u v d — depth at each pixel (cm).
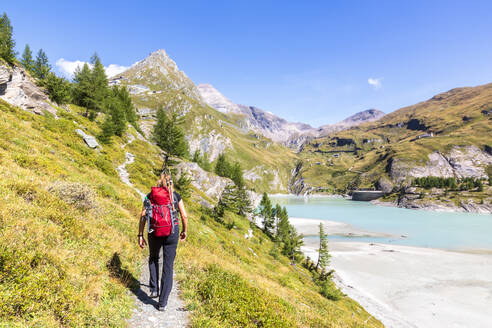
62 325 338
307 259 5447
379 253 6562
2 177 713
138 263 675
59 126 2653
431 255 6359
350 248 7106
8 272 353
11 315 301
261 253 3456
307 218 13075
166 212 447
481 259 5991
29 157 1148
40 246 462
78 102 5494
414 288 4344
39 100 3272
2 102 2291
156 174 3991
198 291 595
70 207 751
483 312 3528
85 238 612
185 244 1128
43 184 820
